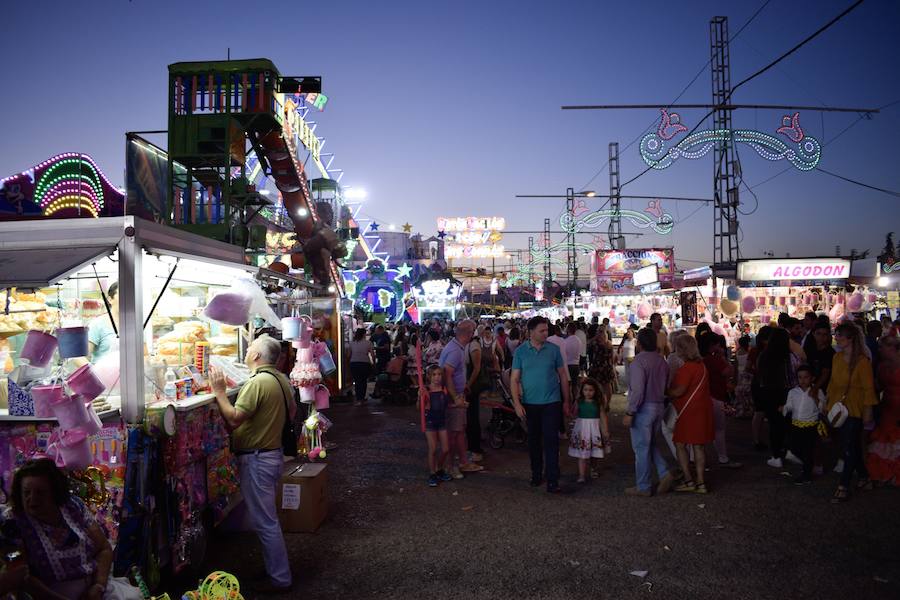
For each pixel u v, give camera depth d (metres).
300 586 4.46
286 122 14.09
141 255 4.45
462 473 7.71
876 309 16.78
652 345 6.59
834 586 4.24
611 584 4.37
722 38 22.12
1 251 4.34
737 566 4.62
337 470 7.89
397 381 14.06
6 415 4.01
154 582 4.20
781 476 7.14
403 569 4.72
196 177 12.76
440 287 33.97
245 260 6.46
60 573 3.04
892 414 6.47
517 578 4.52
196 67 12.63
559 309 34.31
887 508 5.85
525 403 6.99
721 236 24.92
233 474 5.49
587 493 6.71
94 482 3.93
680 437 6.55
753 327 16.70
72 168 9.23
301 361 8.34
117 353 4.64
